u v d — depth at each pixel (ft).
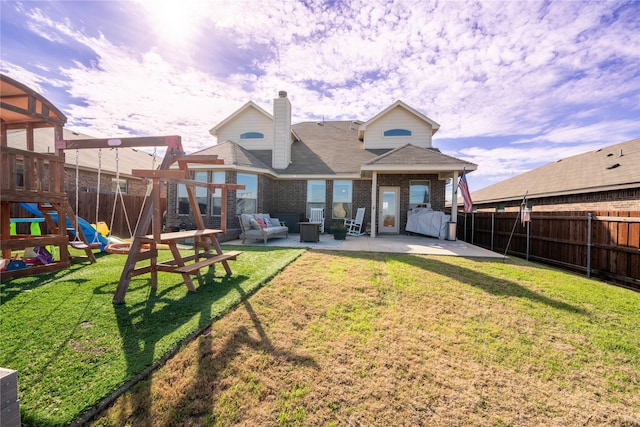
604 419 6.79
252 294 13.37
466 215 40.63
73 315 10.66
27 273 16.19
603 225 21.31
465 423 6.55
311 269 18.12
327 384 7.59
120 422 6.10
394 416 6.67
